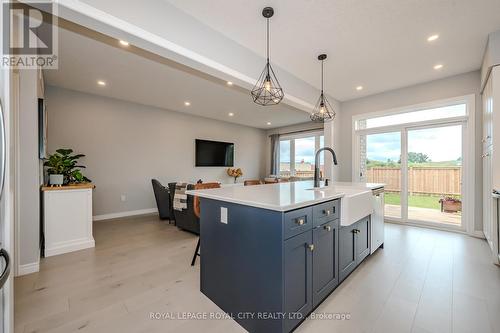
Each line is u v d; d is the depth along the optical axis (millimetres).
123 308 1706
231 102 5055
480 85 3314
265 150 8469
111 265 2447
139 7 1831
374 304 1734
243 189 2191
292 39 2594
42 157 2836
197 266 2432
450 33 2488
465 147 3545
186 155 6129
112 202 4832
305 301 1493
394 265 2410
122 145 4961
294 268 1390
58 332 1457
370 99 4484
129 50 2670
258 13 2166
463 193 3568
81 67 3250
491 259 2557
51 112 4082
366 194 2217
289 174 7836
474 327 1484
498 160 2471
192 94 4500
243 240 1524
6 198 1008
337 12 2156
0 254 912
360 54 2934
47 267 2393
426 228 3861
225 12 2148
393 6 2078
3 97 999
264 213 1385
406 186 4168
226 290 1660
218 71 2473
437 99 3717
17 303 1763
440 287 1975
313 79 3703
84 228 2957
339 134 4863
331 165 4625
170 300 1812
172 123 5832
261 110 5770
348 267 2049
